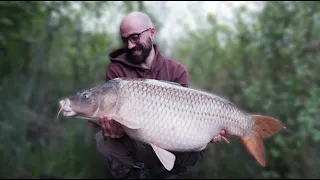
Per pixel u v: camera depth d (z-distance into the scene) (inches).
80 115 41.7
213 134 43.0
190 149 42.4
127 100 40.9
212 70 94.0
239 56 93.4
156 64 48.5
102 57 93.8
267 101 87.4
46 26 91.8
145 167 50.4
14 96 87.0
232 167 90.7
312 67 87.6
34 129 90.0
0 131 83.2
